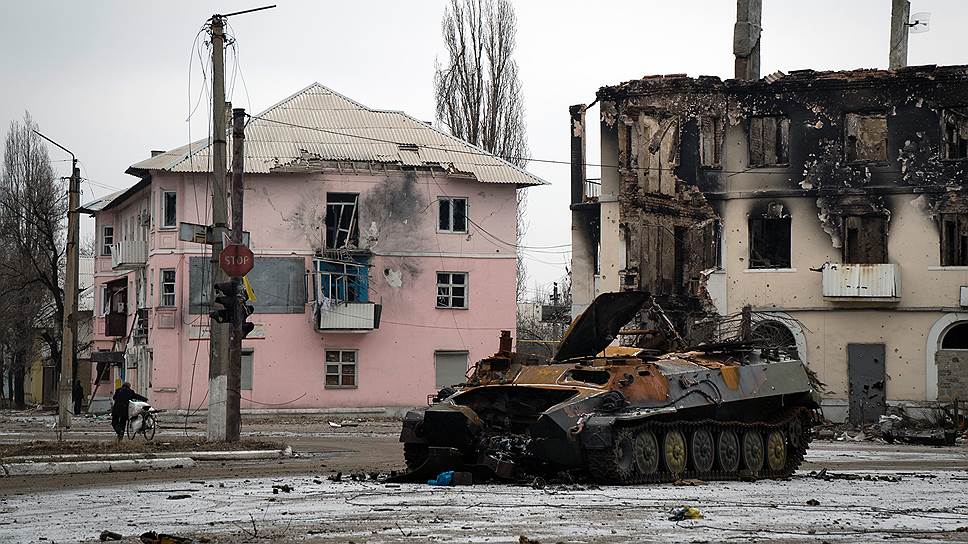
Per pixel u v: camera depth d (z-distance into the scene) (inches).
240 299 1208.8
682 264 2065.7
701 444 846.5
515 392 825.5
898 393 1983.3
